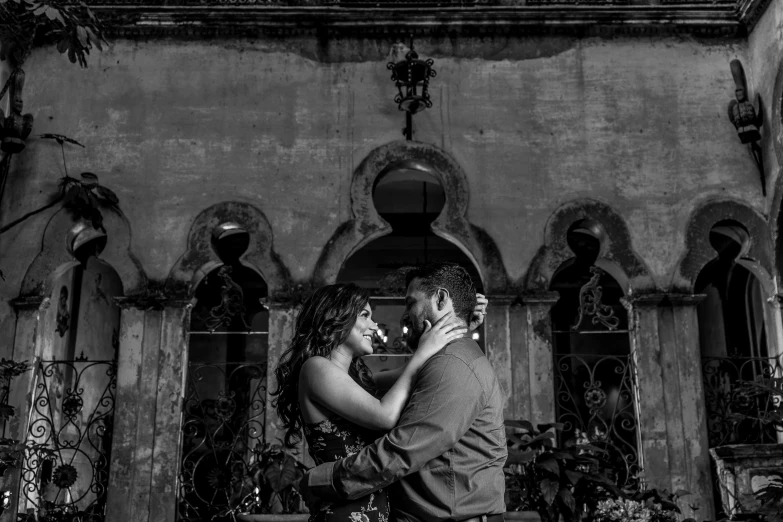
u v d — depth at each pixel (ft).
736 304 35.78
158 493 25.18
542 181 27.91
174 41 29.12
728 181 27.94
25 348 26.58
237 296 27.04
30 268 27.27
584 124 28.43
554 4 28.94
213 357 42.80
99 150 28.12
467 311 9.84
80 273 35.73
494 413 9.29
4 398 25.89
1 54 27.50
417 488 9.03
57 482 25.54
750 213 27.61
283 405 10.07
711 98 28.71
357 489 8.66
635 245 27.35
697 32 29.17
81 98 28.58
